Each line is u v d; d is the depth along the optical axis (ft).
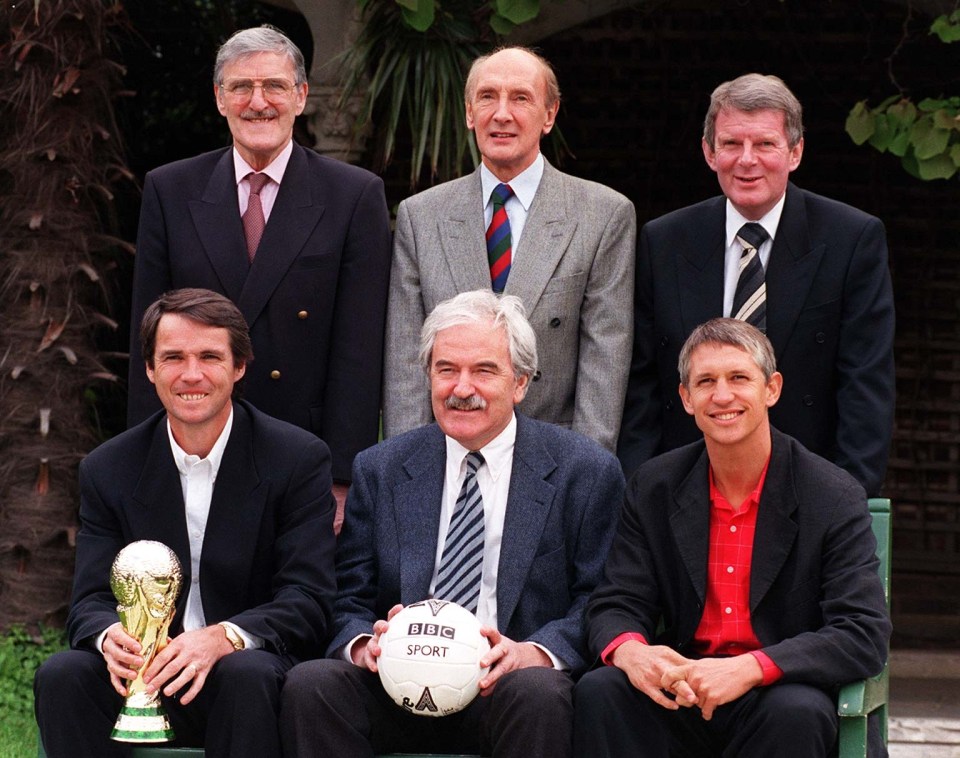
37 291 25.44
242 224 17.94
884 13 33.22
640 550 15.48
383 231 18.16
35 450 25.55
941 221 35.14
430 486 15.92
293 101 17.83
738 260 17.58
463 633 14.47
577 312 17.75
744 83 17.06
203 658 14.57
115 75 26.16
